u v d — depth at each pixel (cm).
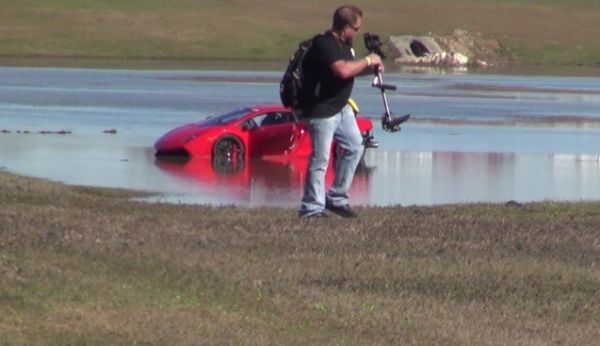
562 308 3900
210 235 4697
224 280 3841
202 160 9925
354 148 5056
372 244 4659
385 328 3494
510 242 4853
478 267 4316
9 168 8919
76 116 13500
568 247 4812
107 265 3862
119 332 3148
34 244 4122
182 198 7406
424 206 6456
